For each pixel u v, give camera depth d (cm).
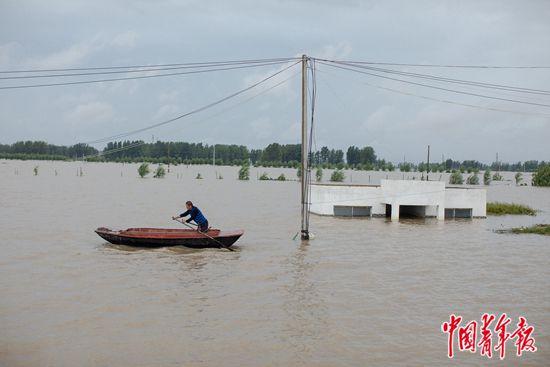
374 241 2806
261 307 1616
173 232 2502
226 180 8731
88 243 2533
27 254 2266
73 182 7056
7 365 1184
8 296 1667
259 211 4166
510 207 4528
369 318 1543
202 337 1368
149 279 1898
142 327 1426
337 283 1911
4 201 4394
